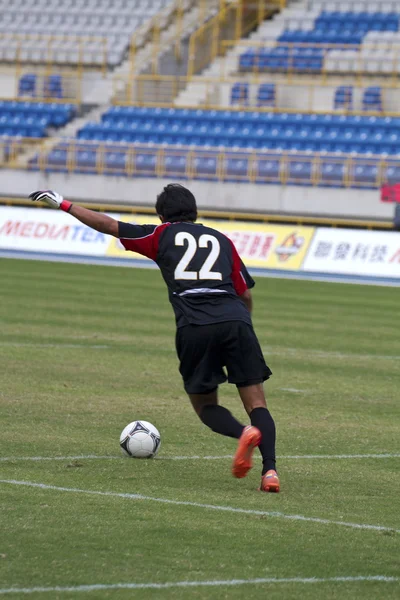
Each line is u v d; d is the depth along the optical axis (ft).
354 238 288.10
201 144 365.81
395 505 68.39
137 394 109.40
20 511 62.13
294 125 366.22
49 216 321.11
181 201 71.10
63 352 136.87
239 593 49.47
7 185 366.84
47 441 83.92
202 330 68.13
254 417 69.97
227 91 389.80
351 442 90.17
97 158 360.28
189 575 51.83
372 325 186.19
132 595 48.52
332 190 331.98
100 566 52.54
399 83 374.02
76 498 65.87
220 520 62.18
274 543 57.93
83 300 202.18
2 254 316.81
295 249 293.64
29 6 451.53
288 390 117.80
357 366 138.41
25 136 385.70
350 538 59.67
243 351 68.74
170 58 413.59
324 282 272.31
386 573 53.52
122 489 68.95
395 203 317.42
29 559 53.11
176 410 101.24
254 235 301.02
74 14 440.45
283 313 199.21
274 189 338.34
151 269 288.71
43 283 232.12
